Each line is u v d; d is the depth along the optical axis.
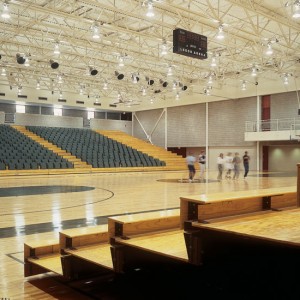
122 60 18.20
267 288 3.47
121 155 25.52
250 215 4.18
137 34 15.09
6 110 28.33
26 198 10.76
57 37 16.44
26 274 4.36
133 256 3.96
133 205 9.42
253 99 25.19
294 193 5.09
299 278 3.26
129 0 12.82
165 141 31.12
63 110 30.98
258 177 18.78
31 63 21.62
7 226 6.82
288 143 23.83
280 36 17.45
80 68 23.53
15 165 19.73
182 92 27.75
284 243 2.85
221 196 4.23
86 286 4.08
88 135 28.17
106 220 7.43
